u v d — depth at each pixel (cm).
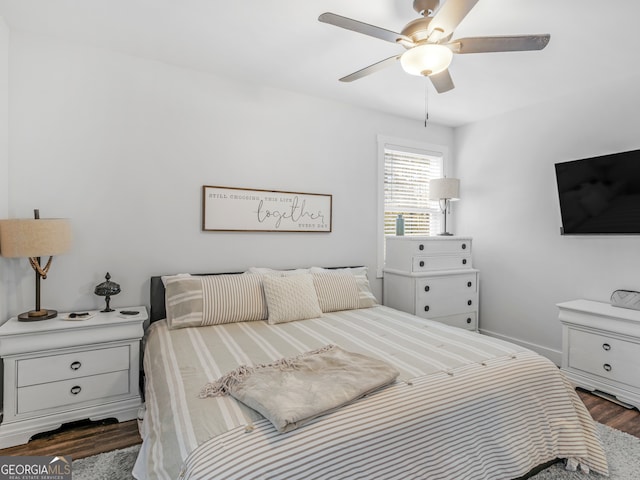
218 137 290
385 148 378
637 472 181
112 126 253
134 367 229
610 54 246
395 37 172
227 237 296
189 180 279
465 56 250
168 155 272
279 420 114
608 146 293
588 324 274
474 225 404
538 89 310
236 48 246
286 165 320
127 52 254
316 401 125
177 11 204
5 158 219
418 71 183
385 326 241
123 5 199
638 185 268
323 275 296
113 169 254
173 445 117
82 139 245
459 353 185
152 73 265
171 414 131
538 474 178
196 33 228
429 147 406
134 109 260
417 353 185
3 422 197
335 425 121
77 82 242
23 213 229
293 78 294
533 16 201
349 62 265
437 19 155
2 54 214
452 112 373
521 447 159
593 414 244
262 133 308
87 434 210
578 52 243
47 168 235
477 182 400
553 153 331
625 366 255
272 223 313
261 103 307
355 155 358
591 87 303
